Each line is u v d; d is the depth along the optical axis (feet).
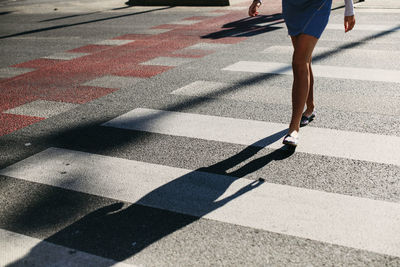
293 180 11.44
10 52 30.12
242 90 18.61
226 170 12.19
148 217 10.23
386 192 10.64
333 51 23.36
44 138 15.20
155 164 12.78
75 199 11.19
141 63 24.38
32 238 9.73
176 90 19.27
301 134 14.12
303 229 9.45
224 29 32.32
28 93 20.36
